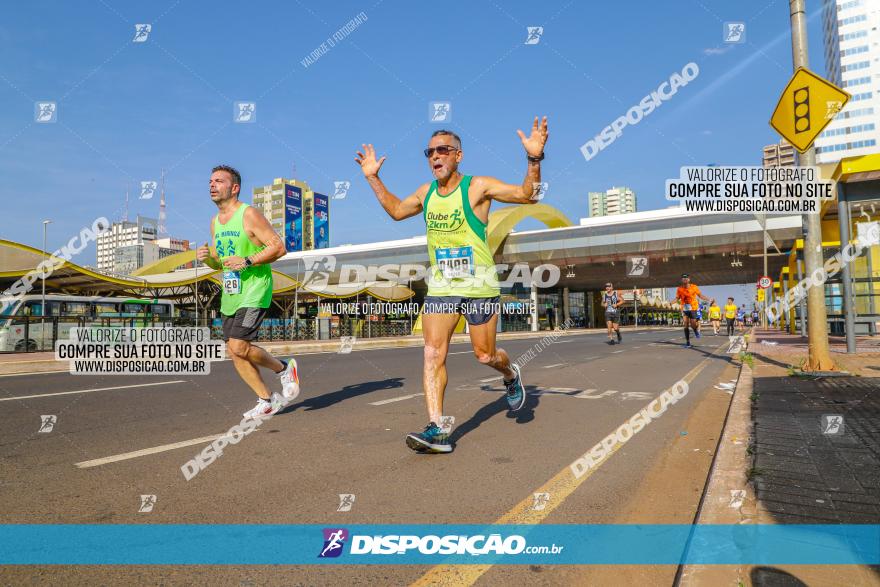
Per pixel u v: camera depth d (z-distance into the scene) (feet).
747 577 6.33
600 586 6.80
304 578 6.93
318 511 9.22
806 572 6.43
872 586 6.06
